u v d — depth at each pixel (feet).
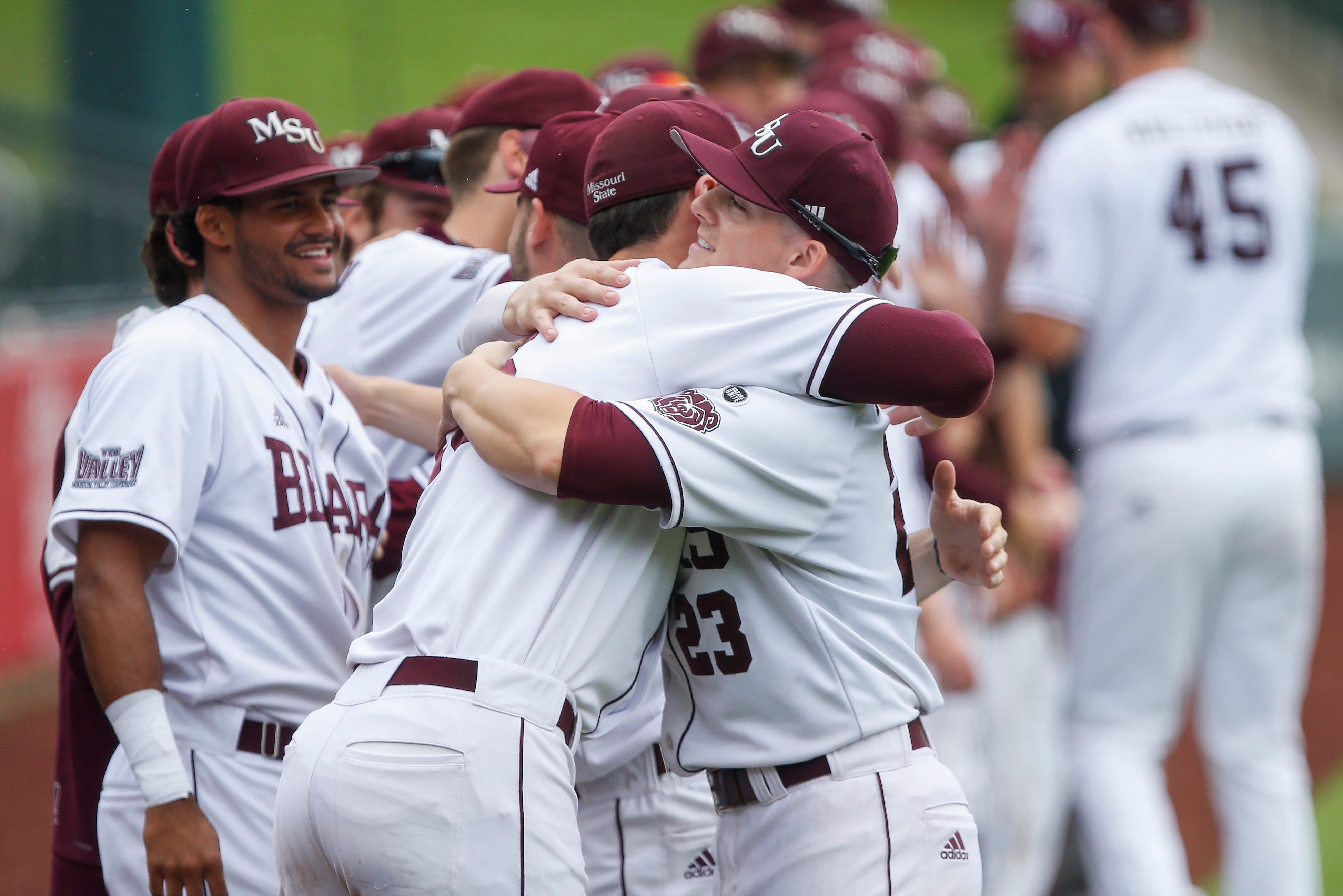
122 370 30.58
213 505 31.14
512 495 26.40
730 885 28.17
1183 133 57.21
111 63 113.09
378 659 26.32
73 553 31.71
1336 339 142.82
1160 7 58.80
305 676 31.55
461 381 26.94
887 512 27.89
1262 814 55.93
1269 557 56.44
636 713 32.96
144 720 29.27
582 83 40.78
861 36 73.77
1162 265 56.70
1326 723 86.28
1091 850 56.95
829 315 25.57
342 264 46.60
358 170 32.96
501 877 24.86
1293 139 58.90
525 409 25.45
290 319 33.68
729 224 27.55
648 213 29.07
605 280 27.37
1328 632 105.50
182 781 29.43
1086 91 78.64
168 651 30.91
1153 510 55.88
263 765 31.12
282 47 194.39
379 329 38.75
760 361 25.76
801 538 26.35
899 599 28.12
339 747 25.45
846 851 26.68
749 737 27.35
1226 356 56.34
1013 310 59.82
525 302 27.86
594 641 26.30
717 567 27.14
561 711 25.84
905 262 55.21
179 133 33.37
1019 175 71.67
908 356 25.16
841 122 27.73
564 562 26.16
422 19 220.02
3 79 147.95
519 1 240.73
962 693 52.60
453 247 39.73
